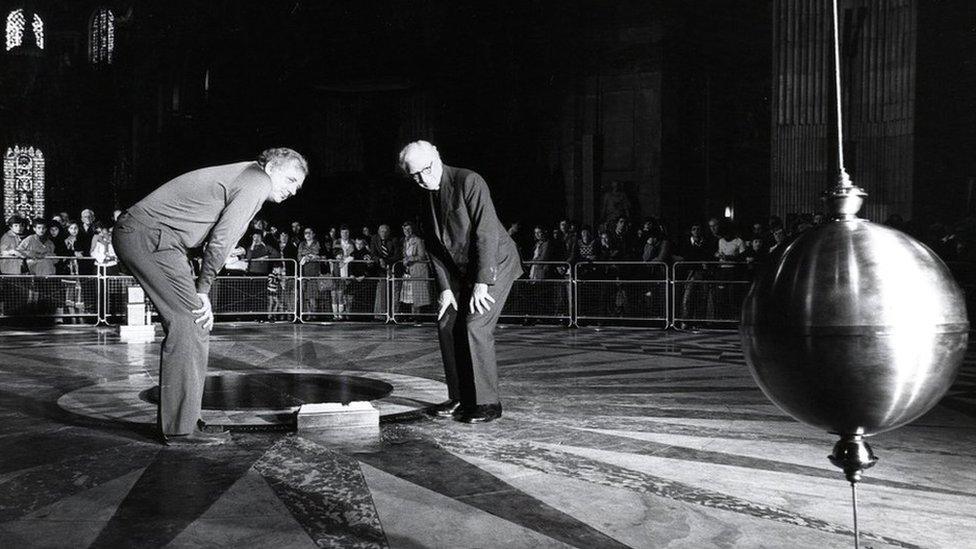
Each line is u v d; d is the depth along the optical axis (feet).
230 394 19.52
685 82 75.72
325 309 46.52
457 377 17.21
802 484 11.64
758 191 75.87
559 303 43.60
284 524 9.82
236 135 95.04
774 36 51.67
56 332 37.76
